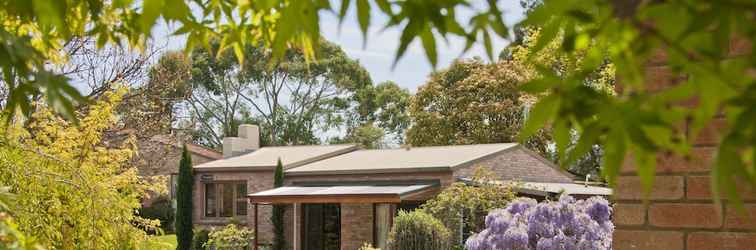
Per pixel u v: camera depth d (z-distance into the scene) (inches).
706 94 47.8
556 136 53.5
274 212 1090.1
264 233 1114.7
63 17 74.0
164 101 879.1
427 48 60.6
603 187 1069.8
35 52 80.0
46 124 398.0
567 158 52.5
